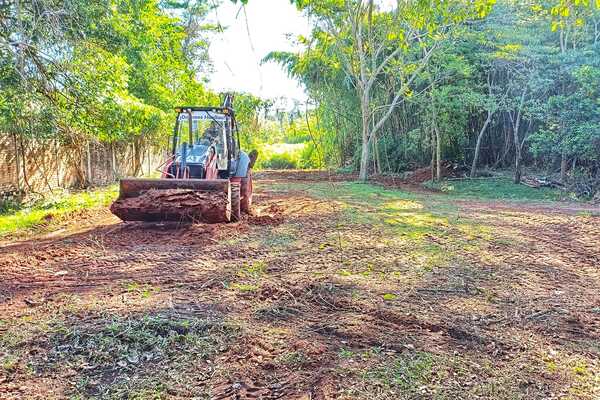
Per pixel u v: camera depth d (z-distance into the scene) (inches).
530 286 181.8
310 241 261.6
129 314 146.6
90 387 105.0
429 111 686.5
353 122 898.1
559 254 234.8
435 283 183.9
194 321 139.5
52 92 334.3
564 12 151.6
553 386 105.8
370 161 864.3
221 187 288.5
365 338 130.8
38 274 197.2
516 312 152.9
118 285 181.0
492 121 713.6
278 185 626.2
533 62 563.8
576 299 167.3
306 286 178.1
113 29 423.8
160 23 618.5
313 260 220.4
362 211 375.2
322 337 132.0
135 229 283.1
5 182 426.0
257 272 199.2
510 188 561.0
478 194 535.8
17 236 294.4
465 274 197.0
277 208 390.6
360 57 658.2
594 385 106.3
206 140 339.0
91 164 582.2
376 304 159.0
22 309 154.3
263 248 244.5
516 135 590.2
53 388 104.3
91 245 249.0
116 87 404.5
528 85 562.9
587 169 569.3
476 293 172.2
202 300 162.7
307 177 789.9
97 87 361.7
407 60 694.5
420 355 120.5
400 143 832.3
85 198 462.6
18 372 111.3
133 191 290.5
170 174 314.7
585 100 484.7
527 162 741.3
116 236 269.1
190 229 280.4
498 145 764.0
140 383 106.3
